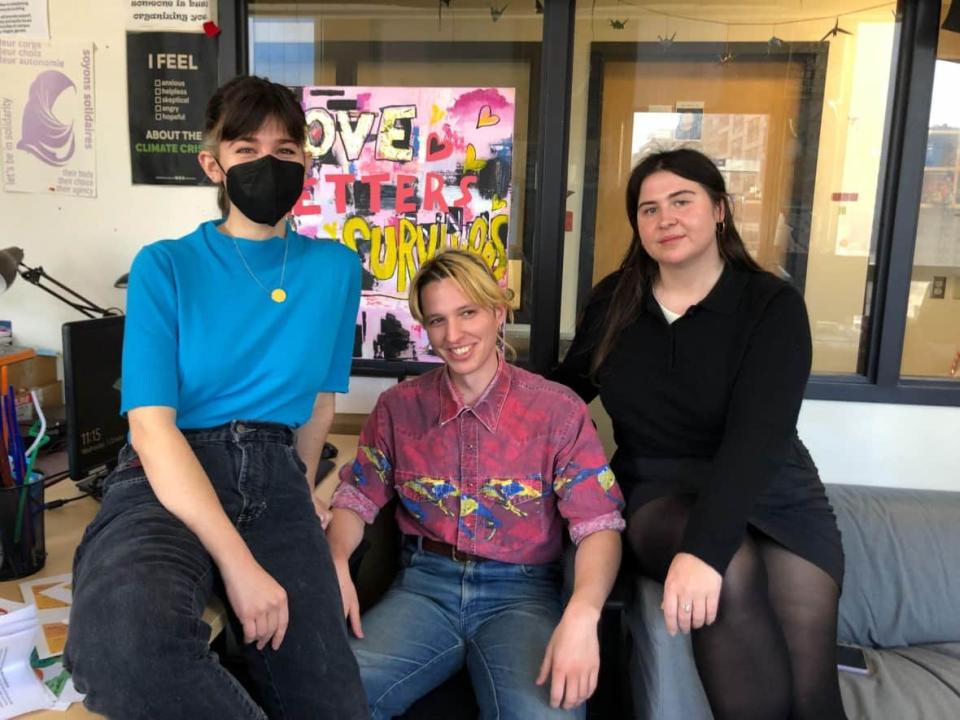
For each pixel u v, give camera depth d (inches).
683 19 81.1
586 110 82.4
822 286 85.0
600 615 49.6
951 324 80.7
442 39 78.3
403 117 78.0
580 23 81.0
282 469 45.7
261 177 44.5
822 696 51.6
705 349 57.2
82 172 81.1
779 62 81.5
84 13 78.5
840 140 82.5
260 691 43.0
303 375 47.5
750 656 48.8
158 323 42.6
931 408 75.4
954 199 78.4
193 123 78.8
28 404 72.8
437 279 53.6
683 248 56.6
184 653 34.0
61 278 83.4
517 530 57.2
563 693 47.1
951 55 74.4
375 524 64.4
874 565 67.5
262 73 79.7
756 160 83.7
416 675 53.2
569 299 84.7
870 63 80.7
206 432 44.6
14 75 80.3
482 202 78.5
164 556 36.7
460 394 57.3
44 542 48.3
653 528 54.6
